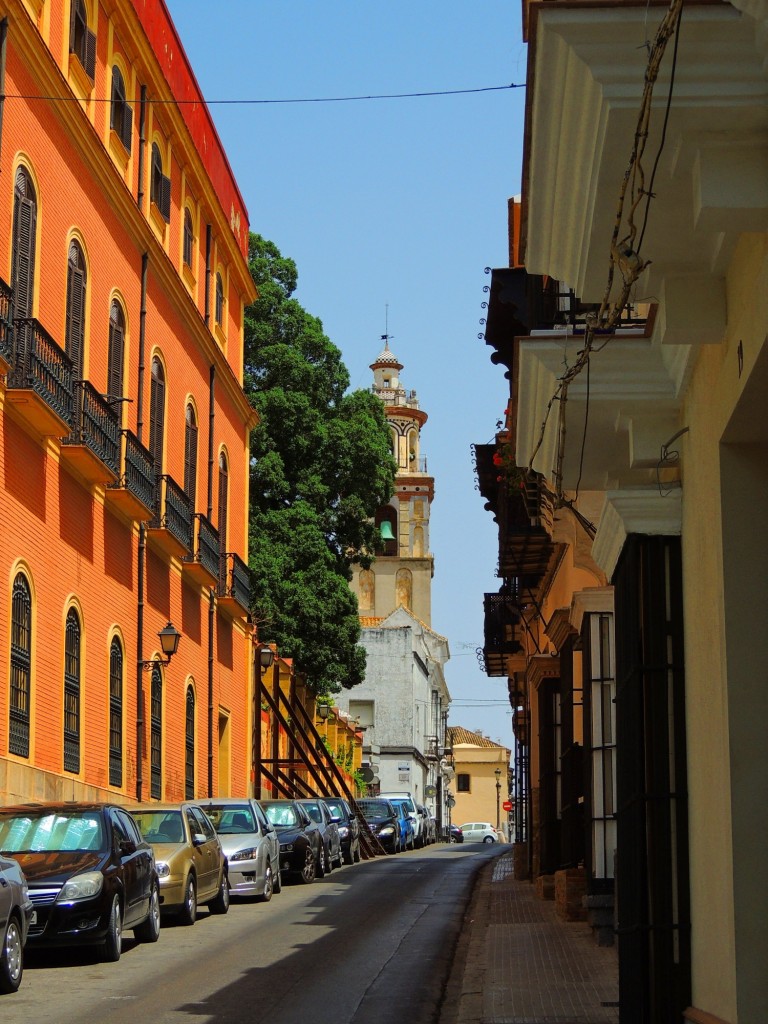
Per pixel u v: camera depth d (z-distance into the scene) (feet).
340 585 170.60
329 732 230.48
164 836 77.71
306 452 176.24
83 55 96.53
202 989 52.11
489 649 142.51
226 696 138.51
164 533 110.93
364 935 70.59
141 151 111.65
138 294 109.70
